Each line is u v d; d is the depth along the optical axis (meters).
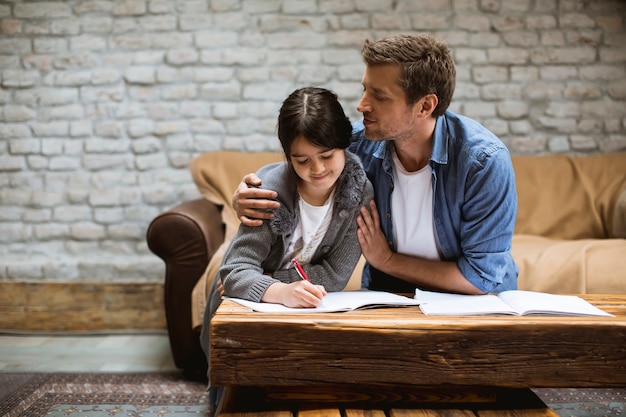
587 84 3.42
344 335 1.31
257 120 3.45
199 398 2.37
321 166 1.45
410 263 1.76
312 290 1.44
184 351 2.61
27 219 3.45
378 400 1.37
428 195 1.74
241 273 1.53
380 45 1.54
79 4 3.39
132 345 3.05
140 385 2.50
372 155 1.81
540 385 1.33
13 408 2.23
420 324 1.32
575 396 2.36
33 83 3.41
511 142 3.45
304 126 1.40
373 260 1.76
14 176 3.44
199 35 3.41
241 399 1.39
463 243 1.72
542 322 1.32
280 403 1.36
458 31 3.41
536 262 2.53
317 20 3.41
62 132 3.43
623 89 3.41
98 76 3.41
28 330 3.28
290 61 3.43
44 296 3.29
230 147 3.45
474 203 1.65
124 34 3.41
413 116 1.58
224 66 3.43
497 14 3.40
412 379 1.32
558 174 3.21
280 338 1.31
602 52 3.41
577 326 1.32
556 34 3.41
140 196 3.46
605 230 3.06
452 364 1.32
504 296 1.60
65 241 3.46
